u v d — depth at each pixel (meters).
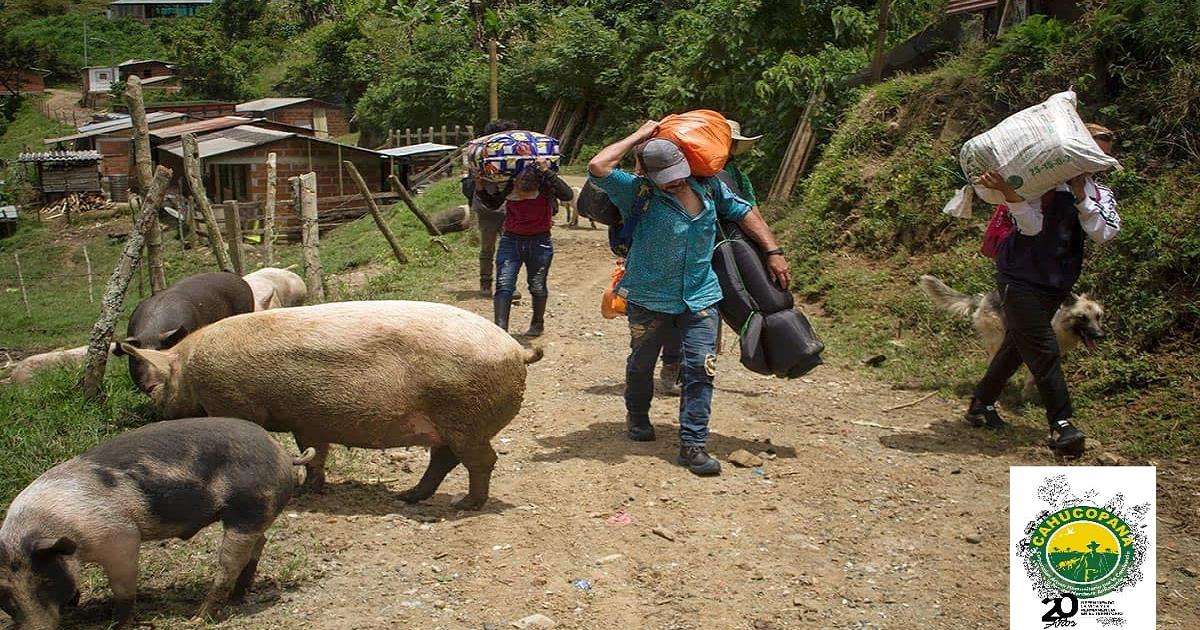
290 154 27.89
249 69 60.25
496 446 6.65
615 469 6.12
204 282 7.84
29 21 86.19
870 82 14.90
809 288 10.85
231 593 4.44
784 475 6.16
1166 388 7.40
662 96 19.09
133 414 7.04
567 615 4.40
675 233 5.98
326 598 4.48
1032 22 11.32
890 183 11.35
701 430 6.08
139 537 4.16
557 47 31.28
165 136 33.62
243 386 5.09
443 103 36.44
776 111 15.98
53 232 35.59
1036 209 6.40
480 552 4.97
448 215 18.00
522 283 12.63
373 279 12.92
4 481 5.76
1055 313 7.28
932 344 9.11
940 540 5.34
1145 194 9.07
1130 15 10.45
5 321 21.09
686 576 4.82
